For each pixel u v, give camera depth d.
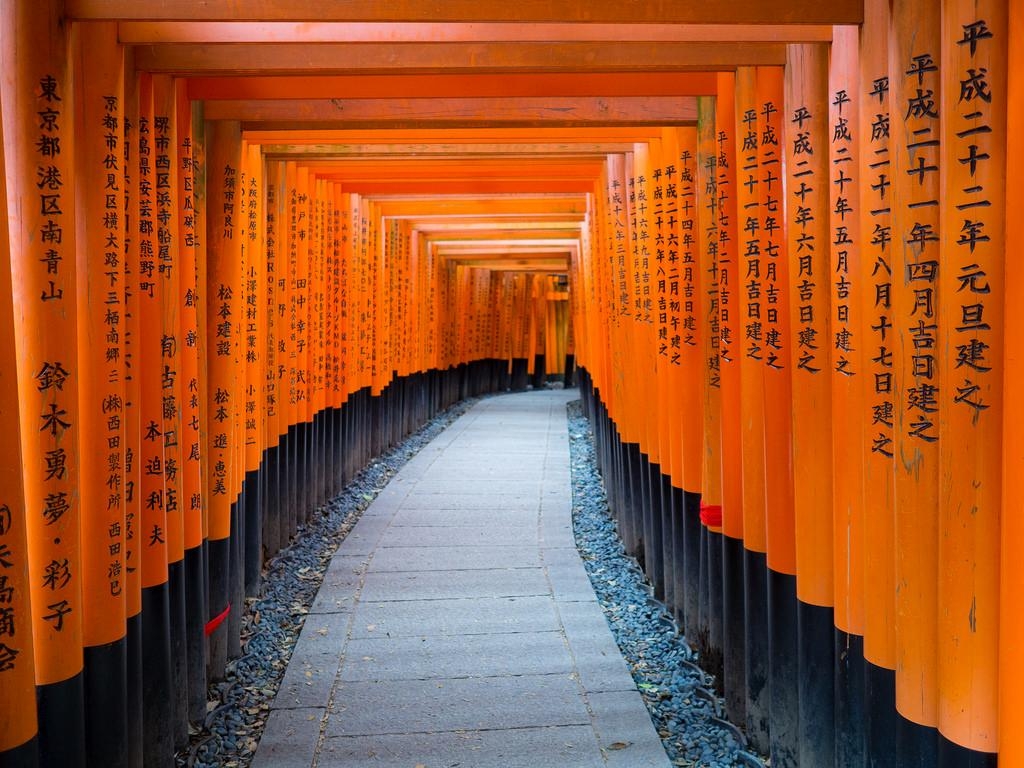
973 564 2.24
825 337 3.16
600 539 7.50
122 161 3.10
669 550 5.59
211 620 4.68
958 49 2.19
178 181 4.13
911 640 2.48
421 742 3.96
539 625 5.40
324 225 8.18
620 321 6.88
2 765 2.33
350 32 3.16
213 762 3.84
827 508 3.21
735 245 4.05
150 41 3.11
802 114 3.14
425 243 14.67
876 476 2.70
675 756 3.90
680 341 4.91
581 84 4.13
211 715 4.27
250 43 3.13
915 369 2.44
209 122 4.83
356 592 6.02
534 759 3.81
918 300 2.42
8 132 2.62
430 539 7.32
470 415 16.58
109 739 3.10
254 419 5.86
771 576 3.60
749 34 2.99
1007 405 2.12
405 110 4.53
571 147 6.30
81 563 2.98
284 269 6.93
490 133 5.40
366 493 9.23
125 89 3.33
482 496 8.98
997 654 2.23
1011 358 2.11
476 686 4.54
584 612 5.63
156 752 3.63
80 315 2.98
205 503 4.66
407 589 6.07
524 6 2.76
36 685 2.72
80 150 2.96
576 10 2.77
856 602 2.98
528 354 23.42
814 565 3.26
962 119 2.19
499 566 6.59
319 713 4.24
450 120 4.57
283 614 5.68
